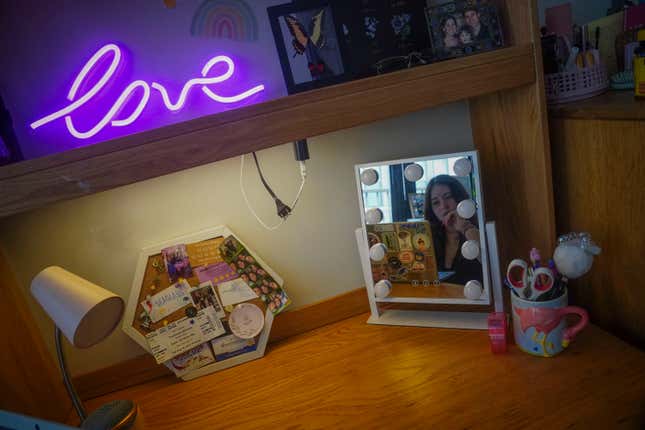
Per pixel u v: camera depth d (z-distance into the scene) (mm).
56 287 920
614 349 1108
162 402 1205
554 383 1035
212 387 1228
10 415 680
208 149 969
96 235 1242
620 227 1124
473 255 1214
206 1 1210
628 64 1320
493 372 1102
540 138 1196
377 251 1291
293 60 1242
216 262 1279
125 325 1244
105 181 930
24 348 1132
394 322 1362
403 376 1139
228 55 1248
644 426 893
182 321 1261
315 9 1203
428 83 1070
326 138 1355
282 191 1349
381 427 995
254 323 1298
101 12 1150
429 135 1429
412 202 1265
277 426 1050
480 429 948
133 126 1205
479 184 1190
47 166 898
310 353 1295
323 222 1403
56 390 1217
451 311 1367
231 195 1310
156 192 1258
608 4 1506
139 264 1240
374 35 1238
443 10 1188
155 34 1192
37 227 1207
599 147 1128
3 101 1077
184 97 1193
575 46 1319
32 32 1119
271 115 988
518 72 1137
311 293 1428
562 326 1107
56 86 1153
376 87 1037
